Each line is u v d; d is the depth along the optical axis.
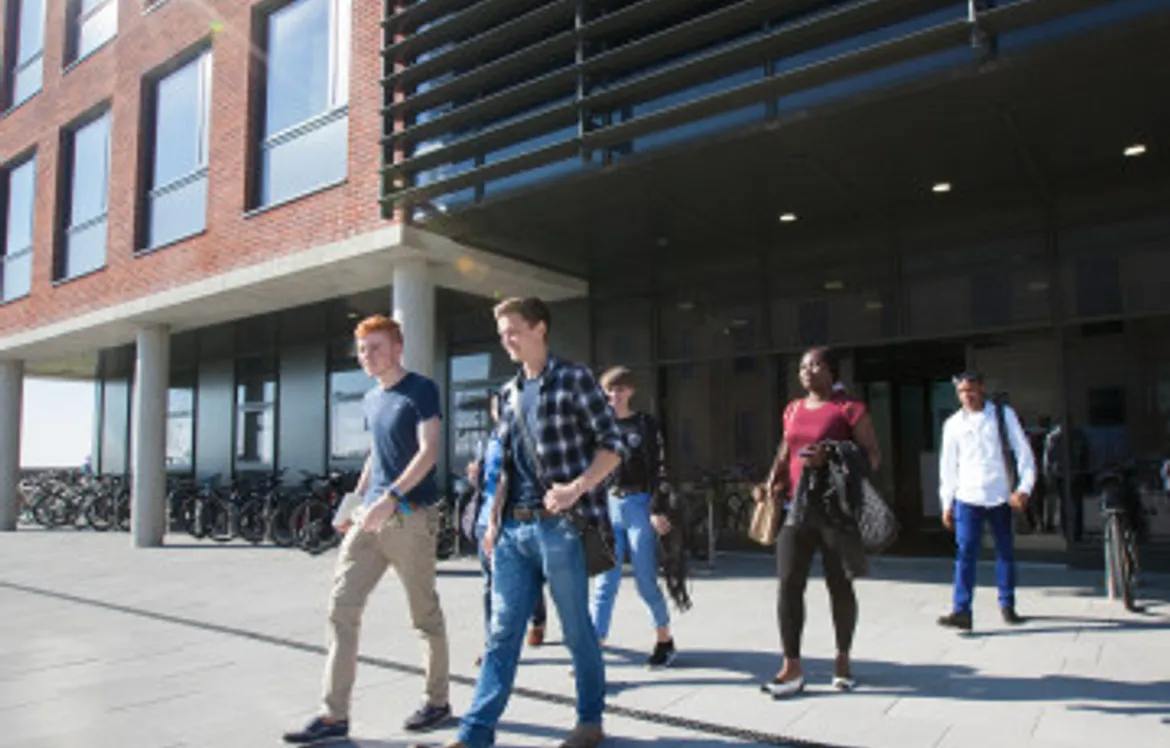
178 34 12.27
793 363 9.62
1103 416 7.85
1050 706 3.89
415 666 4.95
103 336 14.00
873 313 9.07
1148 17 4.83
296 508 11.40
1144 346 7.72
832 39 6.14
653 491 4.90
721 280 10.09
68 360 18.25
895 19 5.90
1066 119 6.23
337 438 14.64
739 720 3.80
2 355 15.96
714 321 10.12
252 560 10.35
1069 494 7.93
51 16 15.27
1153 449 7.61
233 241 10.87
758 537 4.34
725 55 6.33
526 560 3.46
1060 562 7.97
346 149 9.82
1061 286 8.05
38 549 12.09
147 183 12.80
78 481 17.45
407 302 9.12
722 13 6.30
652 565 4.79
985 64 5.38
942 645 5.09
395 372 3.89
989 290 8.43
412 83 8.75
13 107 16.17
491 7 7.81
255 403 16.20
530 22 7.51
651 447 4.95
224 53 11.42
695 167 7.12
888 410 10.44
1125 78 5.52
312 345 15.20
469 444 12.59
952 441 5.73
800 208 8.41
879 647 5.07
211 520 13.14
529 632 5.34
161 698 4.39
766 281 9.77
